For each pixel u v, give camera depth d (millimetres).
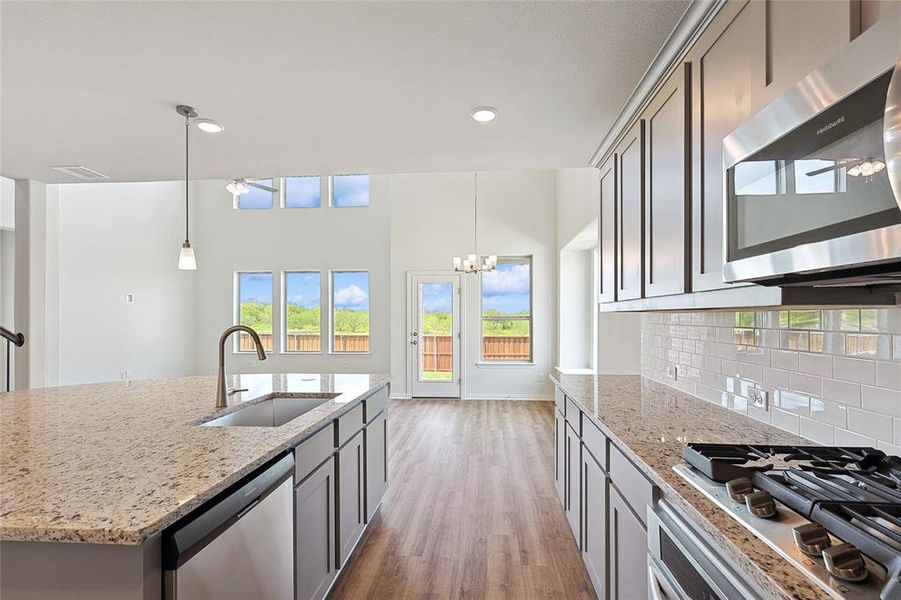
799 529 812
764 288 1198
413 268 7453
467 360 7328
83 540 964
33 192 3779
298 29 1660
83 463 1372
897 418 1217
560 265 6961
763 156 1033
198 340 8242
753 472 1120
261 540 1442
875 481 1000
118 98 2199
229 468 1322
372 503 2873
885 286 1173
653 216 1953
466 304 7348
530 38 1721
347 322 8133
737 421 1867
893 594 642
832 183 832
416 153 3008
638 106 2143
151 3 1509
